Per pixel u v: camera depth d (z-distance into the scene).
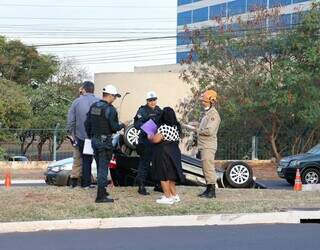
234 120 29.41
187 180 13.55
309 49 27.92
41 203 10.92
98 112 10.74
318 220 10.73
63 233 9.40
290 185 21.48
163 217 10.13
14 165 28.47
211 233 9.38
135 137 12.96
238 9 71.81
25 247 8.32
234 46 30.06
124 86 41.78
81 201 11.09
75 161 12.51
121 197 11.54
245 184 14.27
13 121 36.16
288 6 63.69
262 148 30.56
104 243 8.59
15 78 57.75
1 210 10.41
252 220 10.45
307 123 29.05
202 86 30.56
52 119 40.00
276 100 27.61
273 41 29.48
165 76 40.19
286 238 8.98
